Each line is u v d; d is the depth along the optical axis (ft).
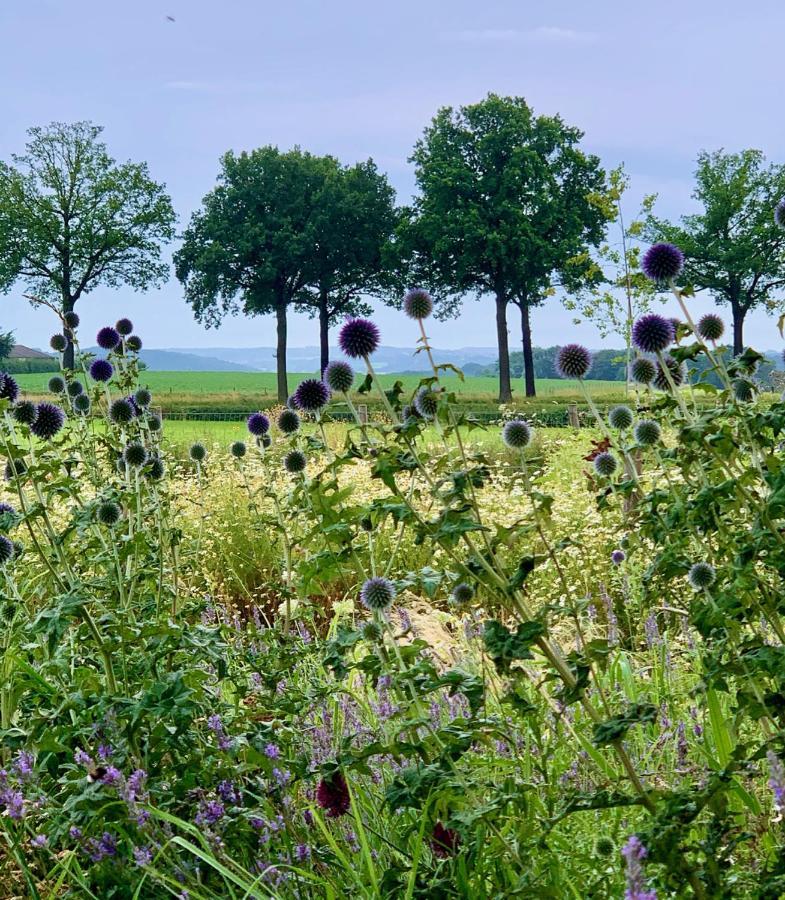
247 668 15.75
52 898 10.61
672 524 11.18
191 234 212.43
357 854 11.27
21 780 11.67
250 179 208.54
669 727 13.64
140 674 12.92
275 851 11.73
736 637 10.88
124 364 22.66
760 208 175.73
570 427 55.77
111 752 11.61
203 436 67.87
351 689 15.74
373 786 12.80
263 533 29.37
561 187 185.47
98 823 11.40
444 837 10.48
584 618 21.03
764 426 11.08
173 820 10.54
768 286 173.78
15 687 13.21
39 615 12.30
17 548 16.16
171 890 10.32
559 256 172.65
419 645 11.65
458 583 9.95
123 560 14.76
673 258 15.02
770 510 10.28
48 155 199.21
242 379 311.68
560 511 31.78
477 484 10.24
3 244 193.57
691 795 8.38
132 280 209.56
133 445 18.33
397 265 192.75
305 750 13.03
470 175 177.58
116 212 204.54
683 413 12.09
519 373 466.29
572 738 12.95
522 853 9.88
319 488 11.95
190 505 34.55
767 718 11.03
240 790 12.05
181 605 17.60
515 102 189.26
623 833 10.75
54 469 13.51
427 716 11.01
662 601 20.27
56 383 24.90
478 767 11.69
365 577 12.08
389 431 10.53
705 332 15.42
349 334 13.93
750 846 10.80
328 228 205.16
